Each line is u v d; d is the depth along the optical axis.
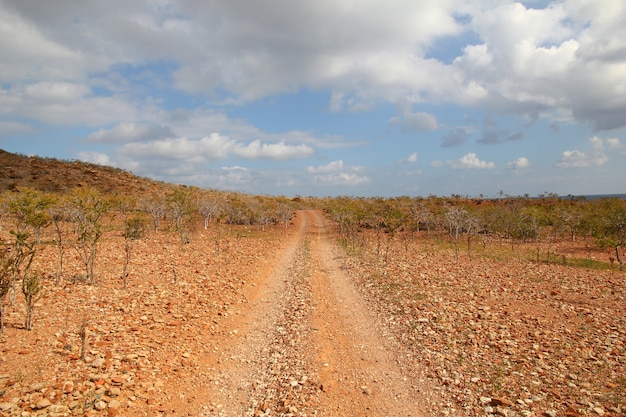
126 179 63.31
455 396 7.39
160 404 7.02
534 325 11.14
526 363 8.56
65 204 24.59
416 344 10.05
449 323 11.41
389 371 8.70
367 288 16.25
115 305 12.05
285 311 13.30
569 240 33.12
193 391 7.69
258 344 10.45
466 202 60.88
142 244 25.22
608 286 16.05
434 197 70.69
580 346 9.46
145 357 8.67
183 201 32.78
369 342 10.48
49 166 58.91
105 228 30.02
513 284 16.48
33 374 7.23
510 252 26.98
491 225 35.53
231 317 12.38
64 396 6.61
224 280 16.98
